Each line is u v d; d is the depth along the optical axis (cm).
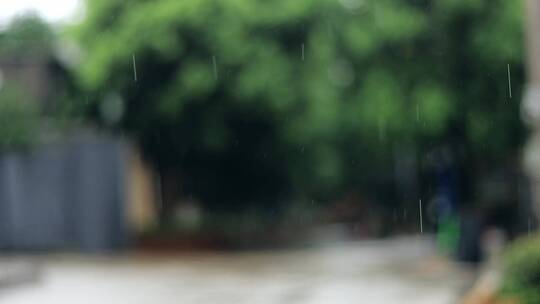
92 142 5222
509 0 5244
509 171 5850
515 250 2259
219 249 5869
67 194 5206
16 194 5225
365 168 8781
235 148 6028
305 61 5662
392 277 3797
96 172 5212
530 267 2180
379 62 5512
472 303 2570
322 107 5666
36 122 5416
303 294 3188
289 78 5606
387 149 6106
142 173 6788
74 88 6088
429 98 5341
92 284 3575
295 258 5003
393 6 5444
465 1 5241
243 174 6369
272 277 3844
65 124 6084
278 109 5612
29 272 3712
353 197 11350
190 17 5409
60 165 5212
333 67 5669
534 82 2925
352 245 6788
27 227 5206
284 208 8250
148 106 5703
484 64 5319
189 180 6419
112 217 5241
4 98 5328
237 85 5531
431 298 2988
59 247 5203
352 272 4059
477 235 4316
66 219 5200
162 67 5562
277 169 6400
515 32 5222
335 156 6394
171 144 5953
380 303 2898
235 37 5500
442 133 5478
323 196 9731
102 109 5978
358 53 5509
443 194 5984
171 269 4244
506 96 5322
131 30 5438
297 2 5550
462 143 5638
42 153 5228
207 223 6084
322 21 5606
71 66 6250
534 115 2950
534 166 2988
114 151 5244
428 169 8256
